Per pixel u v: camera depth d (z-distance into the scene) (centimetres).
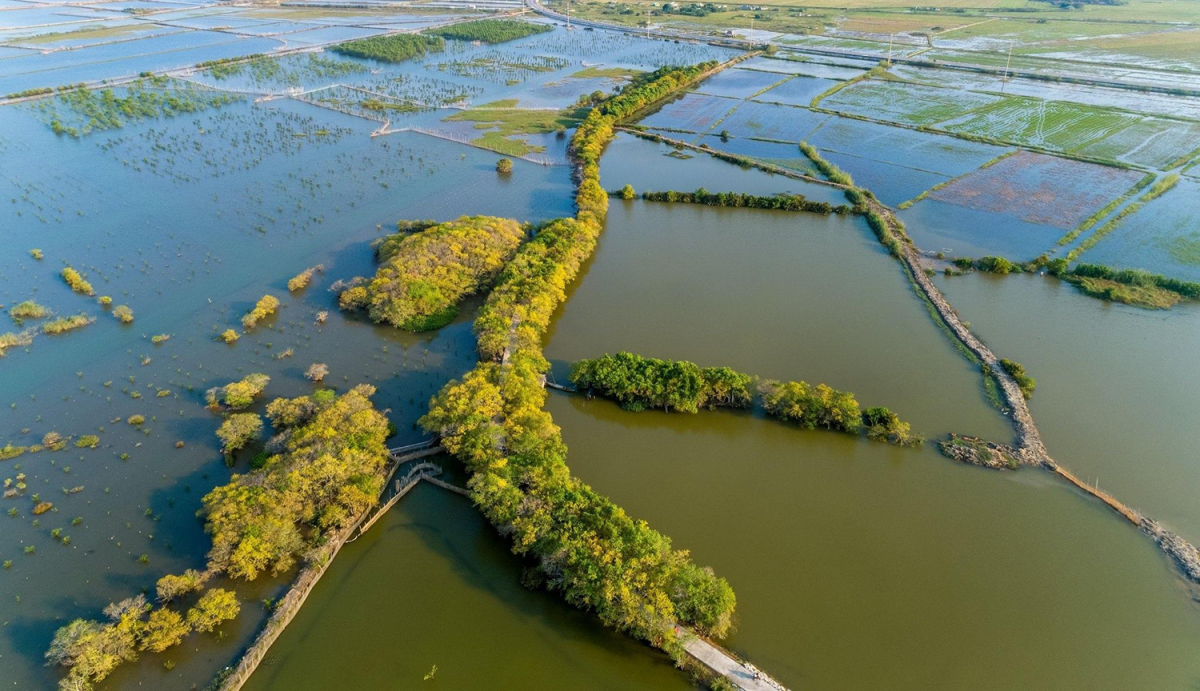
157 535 8806
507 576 8194
